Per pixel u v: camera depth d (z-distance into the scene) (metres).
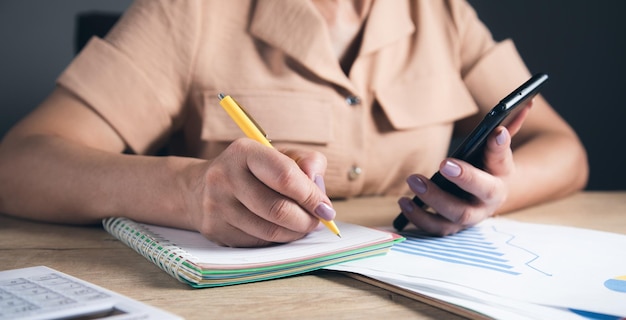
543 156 1.11
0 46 2.31
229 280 0.57
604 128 2.44
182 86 1.13
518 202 1.02
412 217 0.79
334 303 0.53
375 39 1.19
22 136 0.97
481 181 0.76
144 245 0.68
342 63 1.21
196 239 0.70
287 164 0.61
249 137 0.67
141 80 1.07
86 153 0.89
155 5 1.11
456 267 0.60
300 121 1.14
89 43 1.08
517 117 0.80
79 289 0.51
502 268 0.60
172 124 1.13
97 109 1.03
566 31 2.42
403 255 0.66
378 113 1.21
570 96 2.44
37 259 0.69
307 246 0.64
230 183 0.63
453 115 1.28
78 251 0.73
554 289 0.53
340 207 1.06
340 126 1.17
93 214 0.84
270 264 0.58
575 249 0.69
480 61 1.33
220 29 1.15
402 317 0.50
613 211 1.03
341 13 1.19
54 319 0.44
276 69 1.16
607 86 2.43
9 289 0.51
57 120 1.01
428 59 1.26
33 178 0.90
